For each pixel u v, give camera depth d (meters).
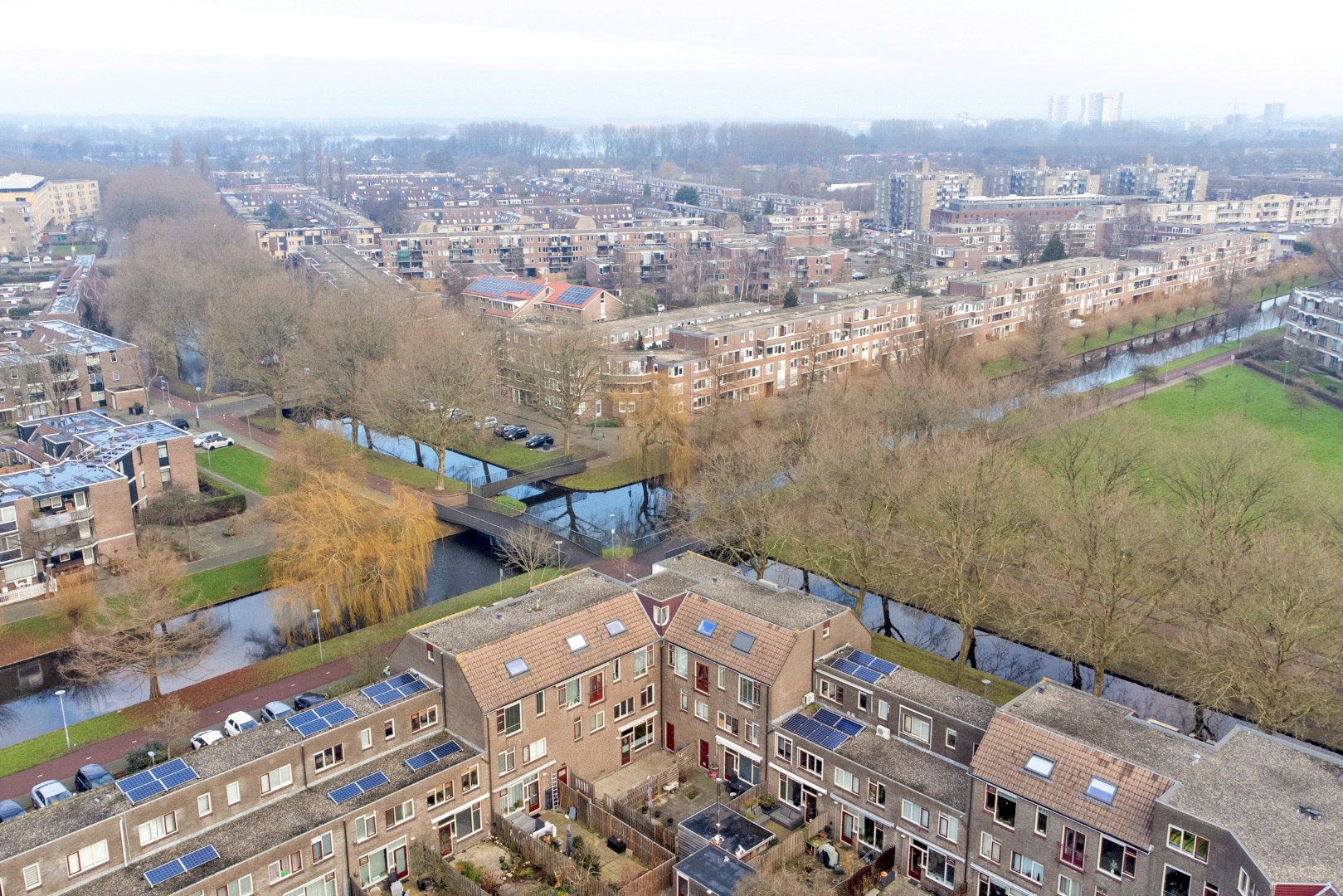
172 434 130.88
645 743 81.19
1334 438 150.00
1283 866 49.56
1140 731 62.50
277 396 168.50
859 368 179.88
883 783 67.19
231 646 99.56
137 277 198.75
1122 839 55.97
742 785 76.19
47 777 76.44
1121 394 172.38
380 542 101.00
